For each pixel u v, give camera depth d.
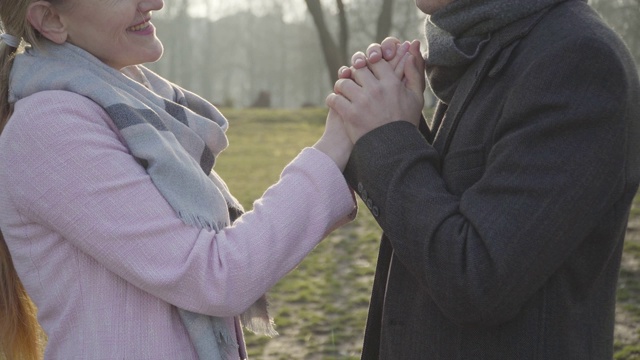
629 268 4.98
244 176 9.81
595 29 1.39
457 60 1.55
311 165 1.66
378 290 1.80
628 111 1.37
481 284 1.39
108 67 1.64
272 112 18.64
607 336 1.57
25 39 1.65
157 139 1.57
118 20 1.62
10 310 1.75
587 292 1.50
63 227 1.51
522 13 1.47
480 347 1.50
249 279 1.57
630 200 1.46
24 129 1.52
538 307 1.46
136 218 1.51
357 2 33.31
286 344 4.32
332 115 1.73
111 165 1.52
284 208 1.62
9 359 1.79
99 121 1.56
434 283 1.45
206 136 1.74
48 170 1.50
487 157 1.48
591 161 1.34
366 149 1.60
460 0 1.54
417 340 1.59
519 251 1.36
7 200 1.57
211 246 1.56
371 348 1.82
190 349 1.62
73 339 1.56
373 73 1.69
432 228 1.46
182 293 1.54
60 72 1.59
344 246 6.20
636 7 22.70
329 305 4.90
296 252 1.62
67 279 1.57
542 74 1.38
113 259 1.51
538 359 1.46
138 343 1.56
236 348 1.71
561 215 1.34
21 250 1.60
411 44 1.72
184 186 1.57
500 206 1.39
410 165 1.54
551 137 1.37
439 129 1.64
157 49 1.72
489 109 1.50
